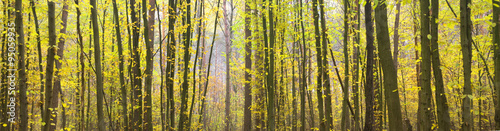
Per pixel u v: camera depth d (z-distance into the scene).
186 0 4.55
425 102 2.55
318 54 4.70
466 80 2.45
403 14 7.99
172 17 4.36
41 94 4.13
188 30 4.50
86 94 9.41
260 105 7.99
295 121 8.00
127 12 4.24
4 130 3.83
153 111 9.55
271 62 4.96
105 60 6.41
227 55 11.70
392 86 2.57
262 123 8.48
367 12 3.96
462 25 2.45
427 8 2.49
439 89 2.51
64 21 5.94
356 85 4.95
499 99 2.25
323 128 4.77
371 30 3.98
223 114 20.14
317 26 4.66
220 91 22.05
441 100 2.51
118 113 7.69
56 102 5.42
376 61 5.98
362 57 5.43
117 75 7.12
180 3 4.61
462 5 2.45
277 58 6.73
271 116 4.98
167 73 4.50
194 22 4.70
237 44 9.93
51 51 2.78
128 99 7.33
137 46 4.34
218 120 17.44
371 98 4.07
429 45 2.51
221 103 19.89
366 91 4.08
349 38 7.01
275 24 5.94
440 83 2.50
